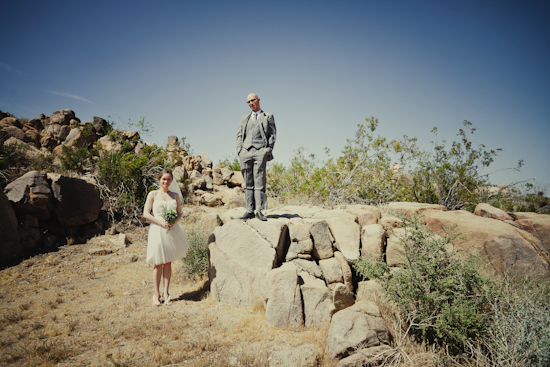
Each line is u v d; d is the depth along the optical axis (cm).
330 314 445
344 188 1314
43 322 473
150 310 521
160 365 357
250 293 541
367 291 500
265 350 389
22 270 723
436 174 1147
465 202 1088
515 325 336
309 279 523
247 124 607
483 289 389
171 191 585
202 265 704
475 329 356
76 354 383
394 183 1295
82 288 641
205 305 546
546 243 539
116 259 819
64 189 895
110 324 468
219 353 388
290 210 760
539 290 396
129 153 1290
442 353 370
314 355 368
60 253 830
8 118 1561
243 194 1373
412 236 443
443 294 391
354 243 577
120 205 1070
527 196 1096
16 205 813
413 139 1296
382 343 369
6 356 371
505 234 519
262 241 563
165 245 543
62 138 1628
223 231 604
